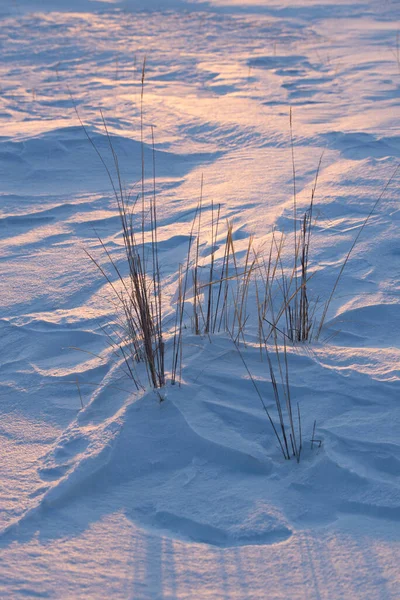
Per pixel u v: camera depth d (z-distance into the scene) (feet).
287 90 38.73
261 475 9.80
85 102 36.32
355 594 7.70
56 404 11.61
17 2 83.15
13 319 14.71
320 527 8.76
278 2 84.89
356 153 25.40
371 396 11.09
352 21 70.85
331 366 11.90
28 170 25.16
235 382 11.61
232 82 41.04
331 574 7.98
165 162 26.12
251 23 69.51
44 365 12.97
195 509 9.13
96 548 8.50
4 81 43.55
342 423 10.55
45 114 33.86
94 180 24.43
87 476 9.65
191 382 11.59
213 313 14.01
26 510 9.05
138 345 12.60
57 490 9.34
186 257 17.33
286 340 12.92
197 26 67.15
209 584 7.91
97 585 7.93
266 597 7.71
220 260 16.28
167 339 12.94
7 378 12.57
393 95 36.68
